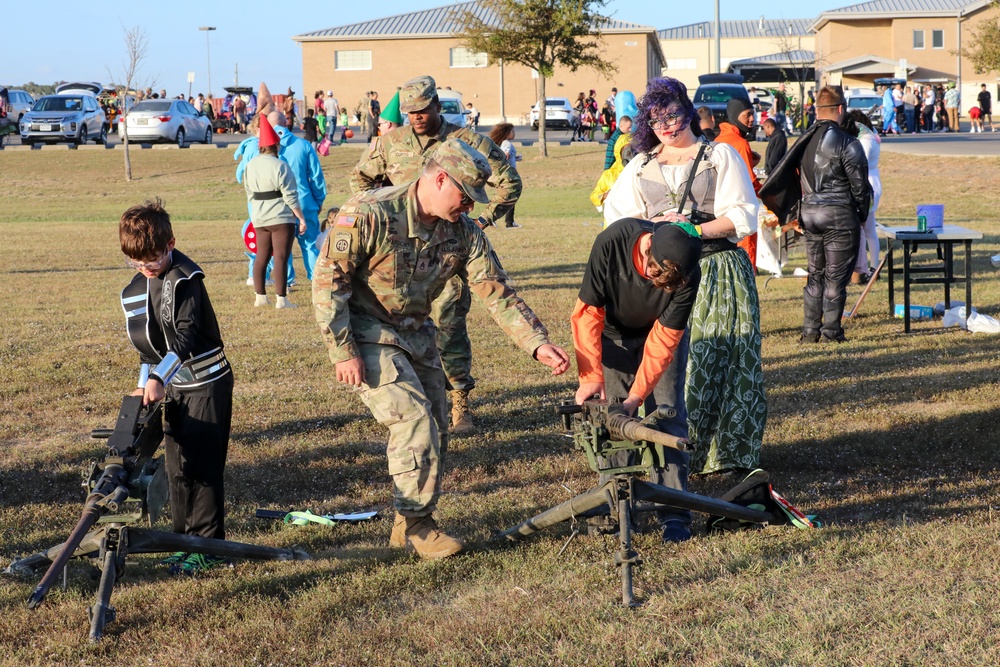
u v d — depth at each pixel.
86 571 4.03
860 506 4.68
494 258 4.21
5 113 37.06
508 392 6.98
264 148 10.44
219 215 23.62
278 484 5.28
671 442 3.58
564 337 8.80
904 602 3.49
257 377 7.57
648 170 4.93
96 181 29.59
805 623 3.35
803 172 8.35
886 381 6.98
